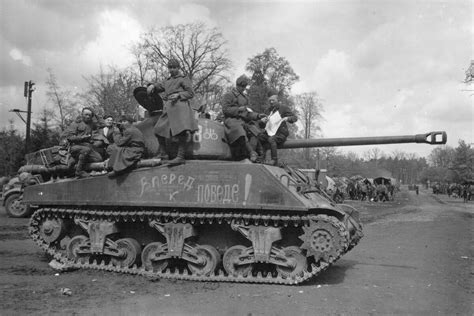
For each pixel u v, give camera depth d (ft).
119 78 128.47
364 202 160.35
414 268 38.06
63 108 136.56
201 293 28.58
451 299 27.81
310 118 200.95
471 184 187.21
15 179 77.71
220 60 132.36
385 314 24.43
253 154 34.04
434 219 90.38
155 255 33.42
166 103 33.42
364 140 35.73
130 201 33.73
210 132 35.06
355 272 36.11
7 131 135.03
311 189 32.27
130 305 25.66
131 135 34.32
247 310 24.88
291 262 30.73
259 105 137.49
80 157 36.37
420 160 523.70
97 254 35.37
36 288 29.40
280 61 151.43
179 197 32.53
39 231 37.91
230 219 31.78
